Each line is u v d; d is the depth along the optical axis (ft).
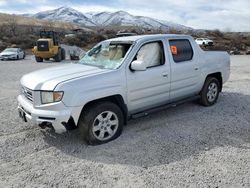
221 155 12.30
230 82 31.58
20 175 10.79
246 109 19.70
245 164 11.44
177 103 17.69
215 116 18.01
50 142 13.99
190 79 18.15
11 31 159.02
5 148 13.26
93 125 13.30
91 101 13.35
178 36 17.79
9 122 17.07
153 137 14.44
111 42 16.65
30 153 12.75
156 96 16.10
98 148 13.24
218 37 179.11
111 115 13.96
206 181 10.18
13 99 23.79
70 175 10.76
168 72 16.40
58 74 13.92
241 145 13.42
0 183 10.23
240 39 155.63
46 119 12.66
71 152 12.83
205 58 19.39
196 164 11.48
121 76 14.12
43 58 73.05
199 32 197.26
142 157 12.19
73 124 13.11
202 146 13.29
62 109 12.46
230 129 15.62
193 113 18.62
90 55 17.33
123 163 11.68
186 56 17.95
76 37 139.13
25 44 123.54
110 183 10.18
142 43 15.42
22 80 14.82
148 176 10.59
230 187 9.78
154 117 17.80
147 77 15.25
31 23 300.81
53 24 311.06
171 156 12.24
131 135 14.75
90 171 11.06
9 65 59.41
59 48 73.72
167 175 10.64
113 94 13.80
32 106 13.30
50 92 12.52
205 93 19.75
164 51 16.44
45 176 10.70
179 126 16.12
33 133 15.21
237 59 73.51
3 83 32.99
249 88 27.55
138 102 15.23
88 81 13.05
